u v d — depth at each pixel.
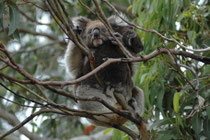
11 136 6.29
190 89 5.93
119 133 6.32
